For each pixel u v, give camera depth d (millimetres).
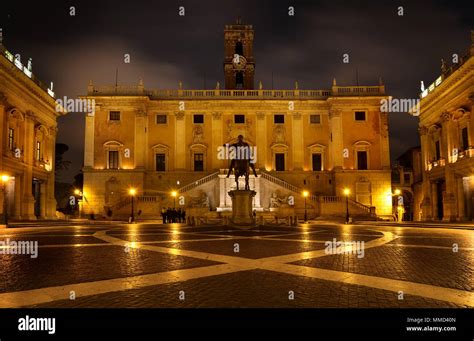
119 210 50500
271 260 10078
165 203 51875
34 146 45031
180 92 60281
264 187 53062
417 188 64500
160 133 59281
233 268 8844
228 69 67625
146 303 5938
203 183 53312
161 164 58906
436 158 47719
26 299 6180
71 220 45875
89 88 57969
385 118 58469
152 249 12711
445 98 42469
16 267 9156
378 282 7320
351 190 57125
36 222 37594
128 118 57938
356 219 49594
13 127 39750
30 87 41844
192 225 32812
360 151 58375
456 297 6242
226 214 48375
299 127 59875
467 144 39969
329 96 58625
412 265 9281
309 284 7152
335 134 58250
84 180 56219
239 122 59844
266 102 59594
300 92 61000
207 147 59094
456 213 41500
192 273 8250
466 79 37750
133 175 56594
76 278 7797
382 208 56938
